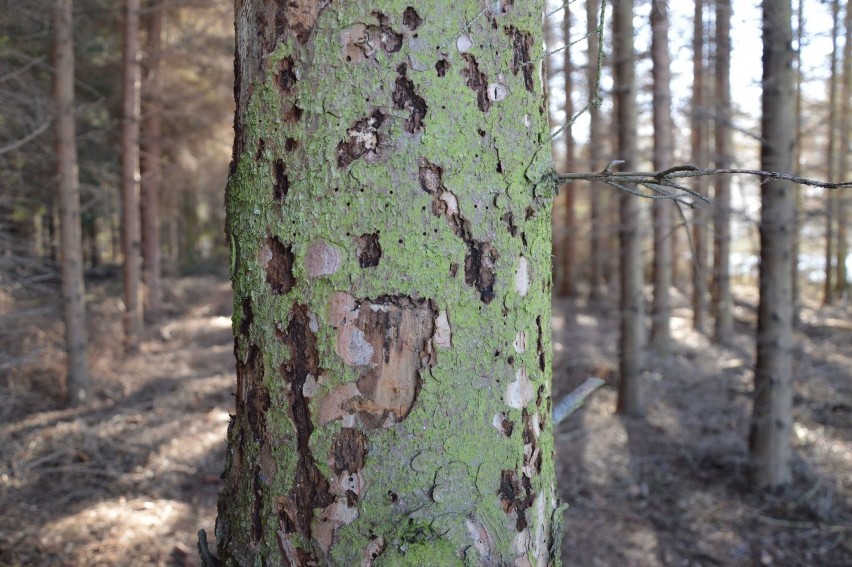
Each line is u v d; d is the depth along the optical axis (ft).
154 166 32.83
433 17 3.19
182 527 12.34
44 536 11.65
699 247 34.09
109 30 30.30
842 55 30.63
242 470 3.55
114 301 32.76
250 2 3.43
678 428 19.58
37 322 21.48
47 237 30.04
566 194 42.47
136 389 22.06
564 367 24.94
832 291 49.52
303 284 3.24
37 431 17.16
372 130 3.17
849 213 21.66
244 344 3.50
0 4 18.79
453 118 3.22
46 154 21.56
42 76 24.64
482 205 3.31
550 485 3.77
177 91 32.86
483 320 3.33
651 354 27.63
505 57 3.40
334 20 3.17
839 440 18.28
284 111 3.26
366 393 3.22
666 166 21.93
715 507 14.82
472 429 3.31
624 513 14.64
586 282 52.34
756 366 15.75
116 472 14.90
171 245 58.85
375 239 3.18
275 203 3.29
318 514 3.27
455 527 3.24
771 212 14.70
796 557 13.01
